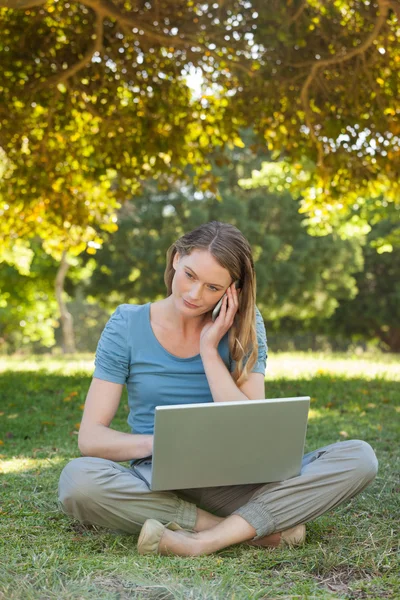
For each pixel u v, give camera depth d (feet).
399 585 7.25
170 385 9.14
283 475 8.57
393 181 28.48
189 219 75.10
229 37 22.97
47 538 8.80
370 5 22.52
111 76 25.99
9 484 11.55
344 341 109.60
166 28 22.91
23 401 21.81
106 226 31.07
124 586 7.08
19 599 6.66
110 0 22.06
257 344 9.14
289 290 78.28
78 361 42.09
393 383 25.98
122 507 8.52
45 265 76.48
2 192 29.40
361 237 81.15
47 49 25.35
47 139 27.71
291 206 78.23
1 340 102.01
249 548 8.52
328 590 7.20
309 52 23.80
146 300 78.28
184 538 8.19
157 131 27.66
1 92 26.18
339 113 25.96
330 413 19.22
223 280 8.61
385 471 12.62
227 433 8.00
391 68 25.11
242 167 78.95
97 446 8.76
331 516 9.91
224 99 27.40
